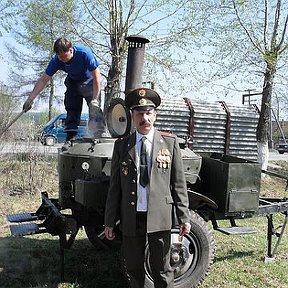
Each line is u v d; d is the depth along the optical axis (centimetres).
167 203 339
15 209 774
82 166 443
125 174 341
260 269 505
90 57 535
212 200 455
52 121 2027
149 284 397
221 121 1061
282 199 559
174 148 346
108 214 349
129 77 494
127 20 1079
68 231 425
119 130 468
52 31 1110
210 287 450
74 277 467
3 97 1402
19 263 506
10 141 1012
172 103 1020
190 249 425
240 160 501
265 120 1301
